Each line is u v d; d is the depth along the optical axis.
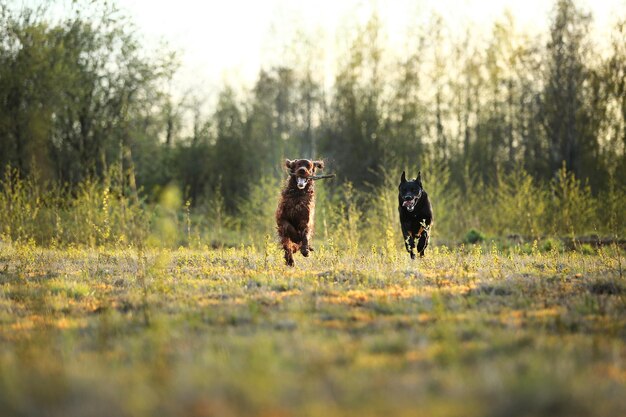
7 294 8.70
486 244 19.83
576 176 36.50
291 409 3.93
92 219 17.97
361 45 37.50
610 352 5.35
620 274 9.23
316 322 6.51
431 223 13.62
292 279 9.28
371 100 37.50
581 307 7.22
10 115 29.23
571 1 35.25
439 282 9.07
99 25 30.70
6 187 18.64
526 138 43.31
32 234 17.14
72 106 30.67
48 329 6.37
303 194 11.05
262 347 5.20
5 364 5.01
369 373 4.65
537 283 8.88
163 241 13.67
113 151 33.97
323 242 17.58
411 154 37.16
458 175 37.25
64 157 33.59
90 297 8.38
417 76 38.41
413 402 4.03
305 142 42.00
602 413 3.95
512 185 33.06
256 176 39.44
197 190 47.47
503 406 3.95
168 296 8.16
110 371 4.82
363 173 36.28
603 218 23.55
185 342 5.75
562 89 36.47
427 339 5.72
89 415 3.87
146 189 41.38
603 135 34.72
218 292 8.52
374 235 17.97
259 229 24.31
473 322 6.38
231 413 3.88
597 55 35.06
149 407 3.96
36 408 4.01
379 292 8.29
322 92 41.62
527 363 4.85
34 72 28.73
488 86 40.53
